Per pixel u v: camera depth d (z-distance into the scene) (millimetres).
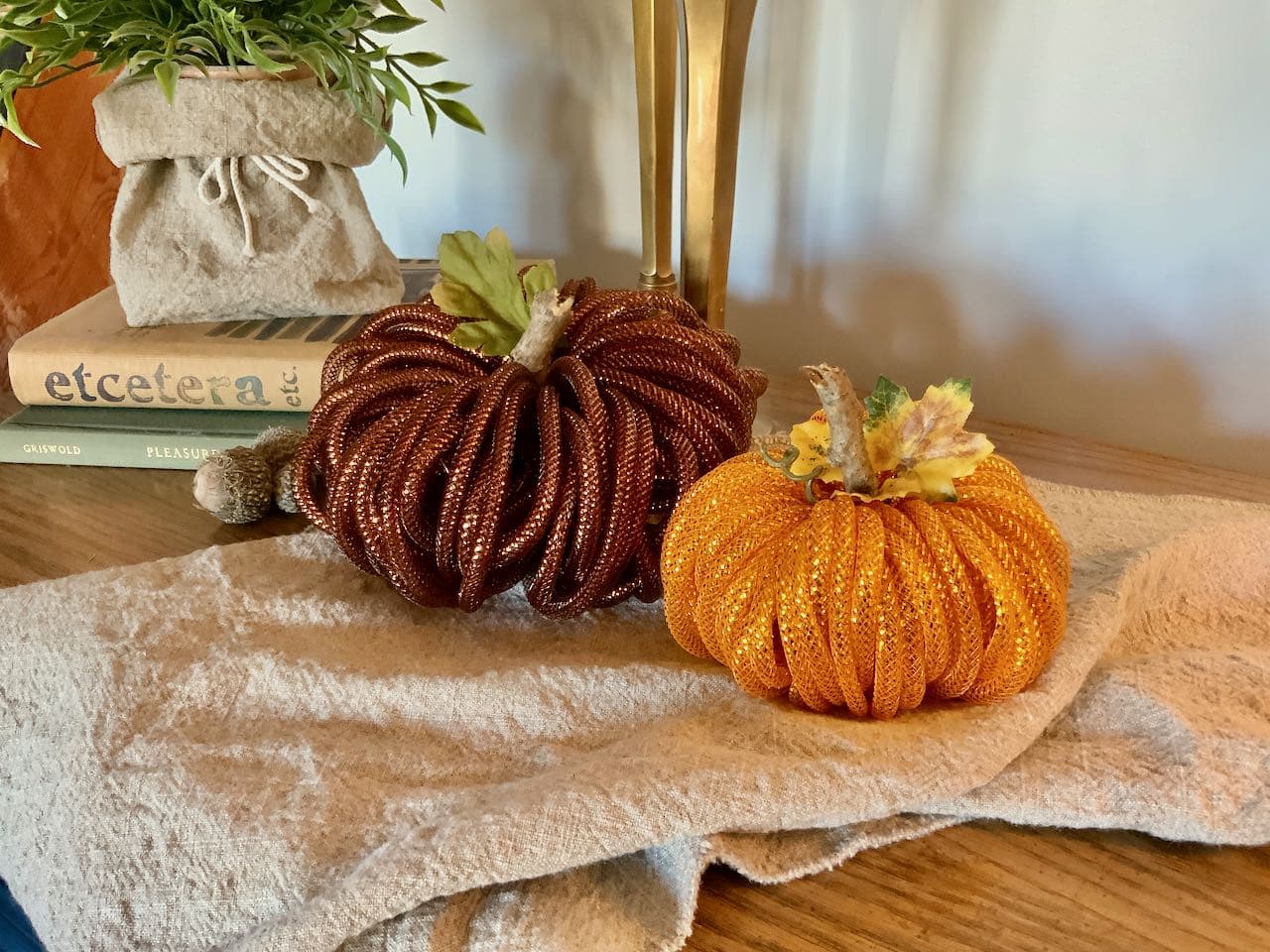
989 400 720
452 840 318
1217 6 560
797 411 682
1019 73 621
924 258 700
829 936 325
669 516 464
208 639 440
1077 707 395
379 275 662
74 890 335
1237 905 332
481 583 443
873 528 363
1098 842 358
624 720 404
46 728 395
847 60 663
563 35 760
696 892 322
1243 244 605
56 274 795
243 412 618
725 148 574
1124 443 687
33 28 542
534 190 832
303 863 334
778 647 378
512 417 430
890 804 339
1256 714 379
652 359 460
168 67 525
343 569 502
